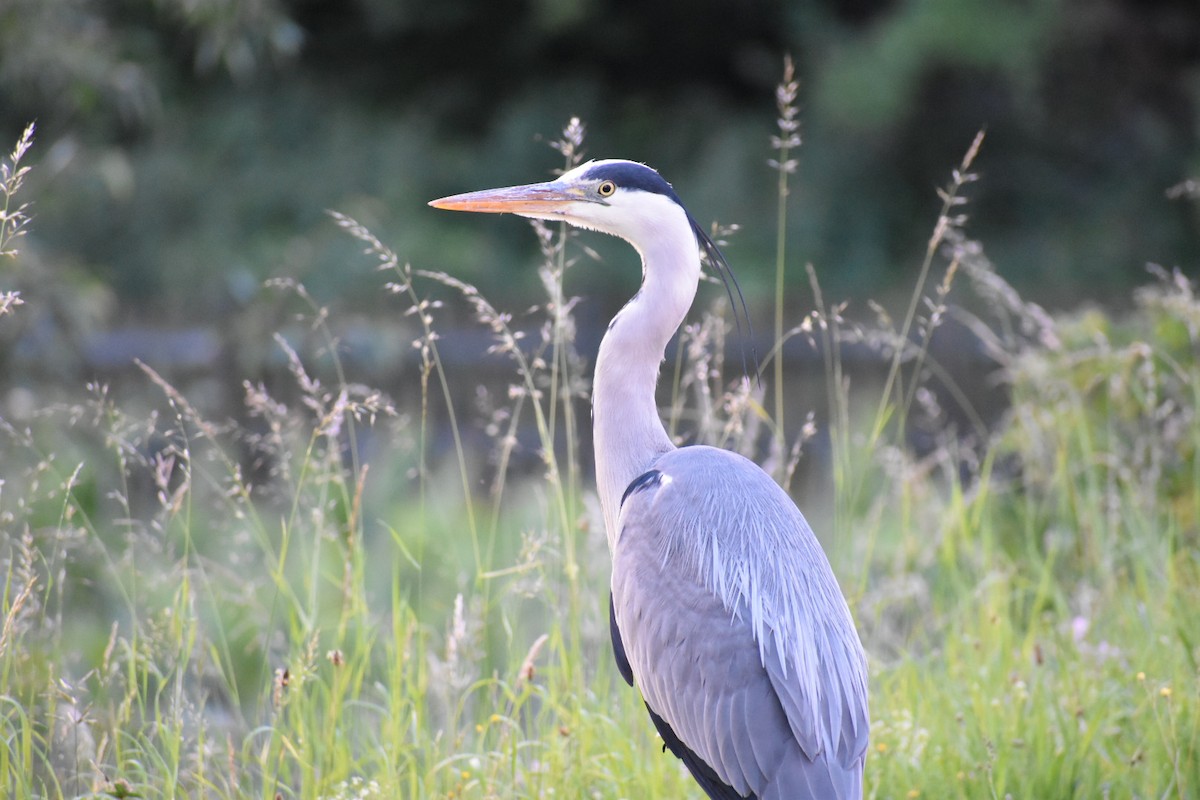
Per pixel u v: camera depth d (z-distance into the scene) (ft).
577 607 26.76
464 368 59.82
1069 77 100.17
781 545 22.33
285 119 109.40
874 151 101.35
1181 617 29.07
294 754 23.80
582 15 109.40
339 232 93.76
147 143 104.42
